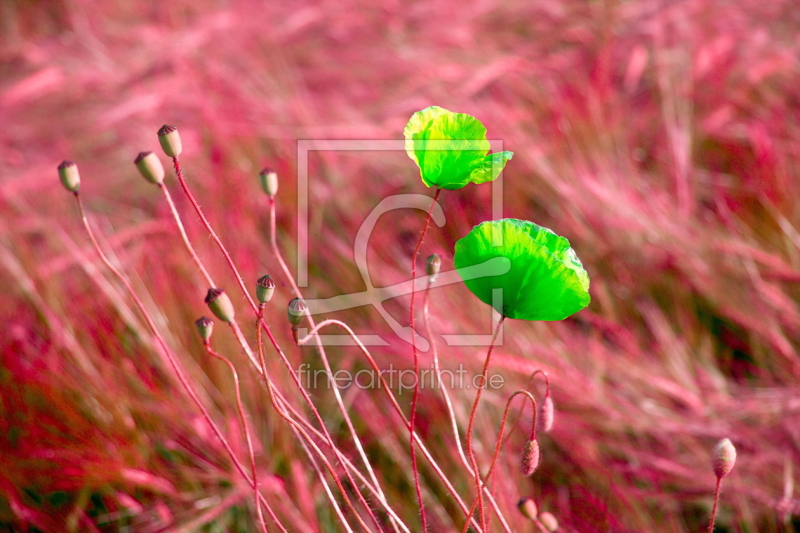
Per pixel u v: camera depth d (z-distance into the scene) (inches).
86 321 60.1
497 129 78.4
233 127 82.9
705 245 66.1
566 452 52.1
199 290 60.1
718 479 38.4
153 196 86.0
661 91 88.4
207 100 87.5
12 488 50.8
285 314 59.4
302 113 85.4
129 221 82.1
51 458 51.7
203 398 55.2
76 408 55.1
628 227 68.1
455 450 50.7
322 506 50.1
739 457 51.4
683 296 65.8
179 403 54.6
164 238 66.7
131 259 64.8
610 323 60.6
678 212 69.7
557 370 54.9
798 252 65.9
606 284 67.9
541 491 50.3
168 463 54.2
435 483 51.0
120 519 51.8
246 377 54.5
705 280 64.7
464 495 50.1
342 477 50.1
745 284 63.9
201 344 57.3
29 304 65.1
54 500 53.5
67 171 40.4
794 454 51.4
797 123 78.6
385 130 82.5
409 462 51.3
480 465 50.0
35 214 74.2
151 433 55.1
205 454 52.6
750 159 75.2
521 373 54.9
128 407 55.2
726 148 80.3
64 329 58.2
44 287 62.0
